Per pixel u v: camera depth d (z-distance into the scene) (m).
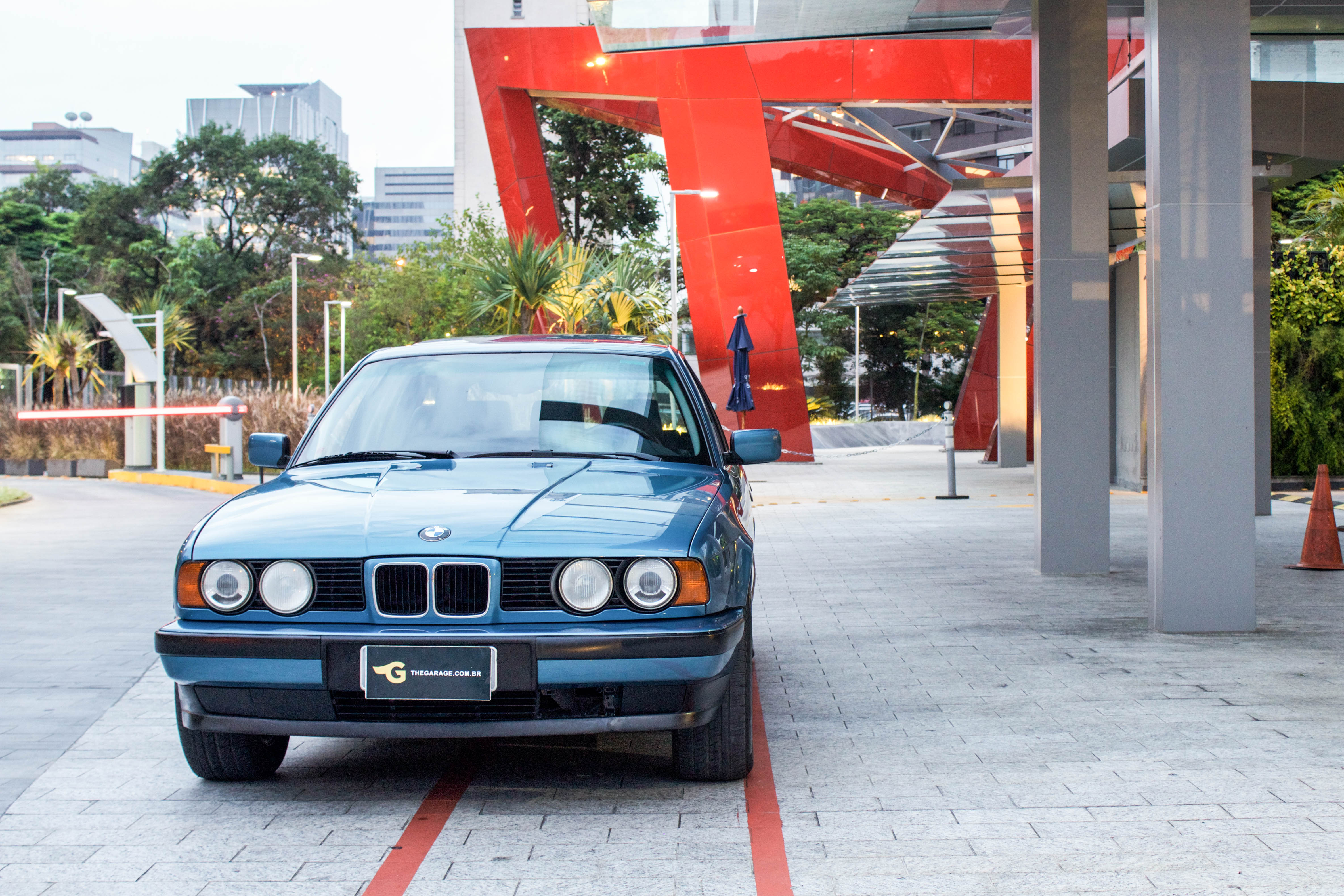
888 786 4.00
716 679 3.70
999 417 26.06
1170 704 5.09
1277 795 3.82
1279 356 19.42
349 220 63.75
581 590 3.60
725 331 25.42
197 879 3.22
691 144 25.08
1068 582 8.95
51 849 3.48
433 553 3.61
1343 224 19.59
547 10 80.12
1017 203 15.32
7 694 5.71
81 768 4.40
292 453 4.94
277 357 57.19
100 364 49.62
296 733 3.67
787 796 3.90
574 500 3.94
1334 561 9.43
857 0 8.63
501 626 3.59
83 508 18.41
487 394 4.89
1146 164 6.88
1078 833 3.49
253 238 62.09
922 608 7.81
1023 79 22.77
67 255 59.69
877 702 5.22
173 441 29.42
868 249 54.47
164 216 62.72
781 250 25.34
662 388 4.95
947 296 27.77
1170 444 6.78
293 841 3.53
